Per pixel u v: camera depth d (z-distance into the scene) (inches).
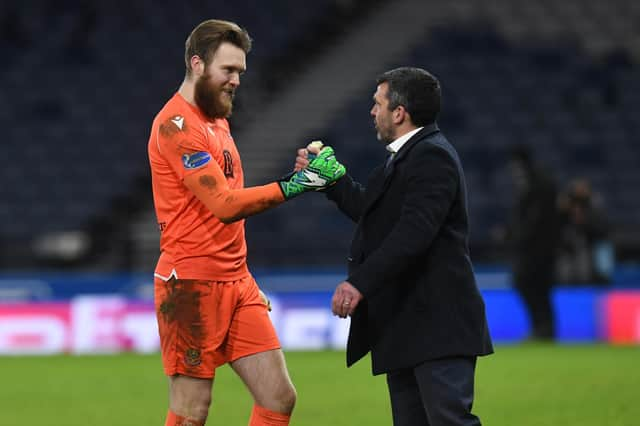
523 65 3203.7
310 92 3105.3
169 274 674.8
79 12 3221.0
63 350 1974.7
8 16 3196.4
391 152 692.1
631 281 2304.4
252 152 2928.2
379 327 674.2
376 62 3201.3
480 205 2748.5
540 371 1476.4
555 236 1892.2
